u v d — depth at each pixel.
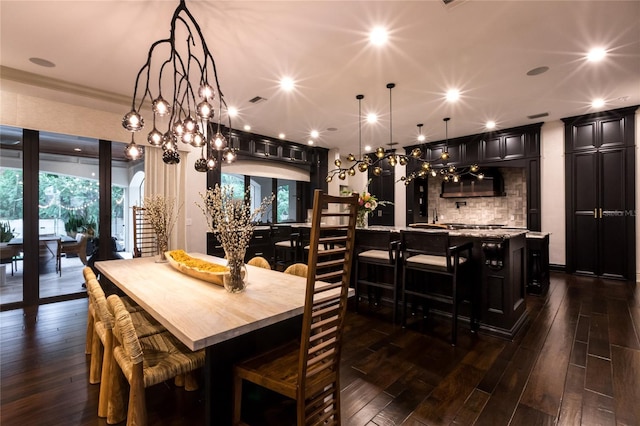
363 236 3.77
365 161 4.84
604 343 2.73
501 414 1.82
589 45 2.93
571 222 5.43
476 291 3.09
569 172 5.43
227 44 2.88
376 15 2.47
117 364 1.75
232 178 6.34
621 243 5.02
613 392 2.01
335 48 2.96
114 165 4.79
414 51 3.02
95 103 4.06
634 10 2.41
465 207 7.23
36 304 3.97
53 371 2.32
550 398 1.96
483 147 6.36
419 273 3.51
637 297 4.10
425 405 1.91
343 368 2.35
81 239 4.43
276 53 3.04
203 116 2.31
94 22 2.52
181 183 5.12
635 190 4.89
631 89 4.04
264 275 2.32
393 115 5.09
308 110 4.79
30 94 3.73
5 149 3.83
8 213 3.86
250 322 1.37
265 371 1.43
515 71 3.48
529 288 4.30
